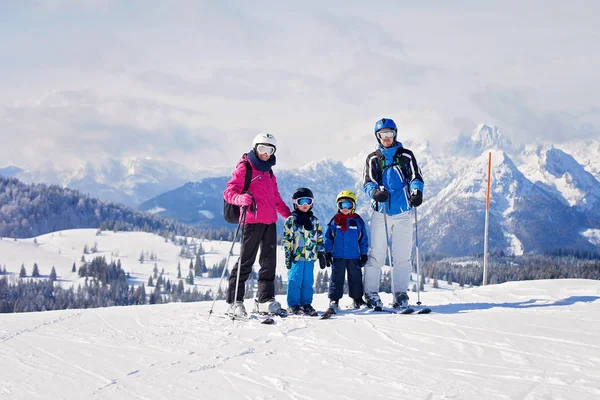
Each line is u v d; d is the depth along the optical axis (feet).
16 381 11.60
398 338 14.28
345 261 21.76
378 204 21.45
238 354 13.43
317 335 15.20
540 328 14.79
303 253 20.93
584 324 15.31
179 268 650.84
